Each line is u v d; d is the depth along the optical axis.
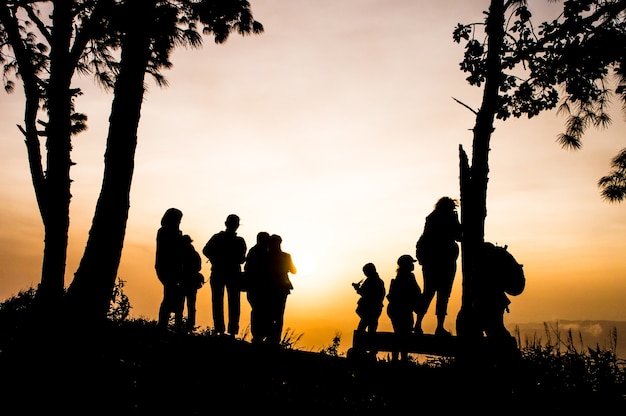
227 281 8.64
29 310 8.02
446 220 7.90
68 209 11.25
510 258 6.58
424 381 5.93
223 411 5.15
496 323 6.26
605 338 5.93
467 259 6.51
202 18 11.28
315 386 5.95
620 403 5.25
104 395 5.12
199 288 8.94
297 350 7.52
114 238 8.42
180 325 8.08
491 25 7.41
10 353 5.88
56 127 11.31
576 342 6.07
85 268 8.20
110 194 8.55
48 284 10.45
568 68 7.99
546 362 5.84
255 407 5.30
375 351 6.91
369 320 9.10
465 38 8.30
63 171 11.25
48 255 10.70
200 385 5.61
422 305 7.89
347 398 5.68
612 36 7.48
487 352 6.01
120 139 8.75
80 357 5.87
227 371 6.05
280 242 8.76
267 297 8.27
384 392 5.83
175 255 8.34
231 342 7.30
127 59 9.05
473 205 6.63
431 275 7.77
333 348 8.20
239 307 8.61
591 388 5.44
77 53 11.53
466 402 5.39
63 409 4.78
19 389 5.01
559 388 5.54
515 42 8.15
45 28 11.71
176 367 5.96
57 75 11.43
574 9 7.72
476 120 7.05
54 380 5.25
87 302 7.86
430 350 6.51
